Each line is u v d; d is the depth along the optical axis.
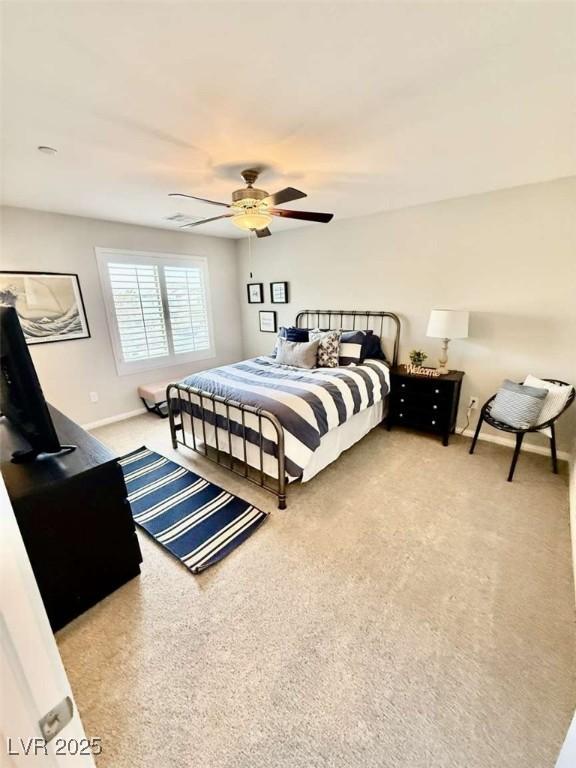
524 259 2.73
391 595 1.62
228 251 5.01
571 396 2.41
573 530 1.89
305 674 1.28
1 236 2.96
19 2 0.89
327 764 1.03
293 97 1.40
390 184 2.57
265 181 2.46
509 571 1.74
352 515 2.20
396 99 1.43
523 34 1.06
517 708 1.16
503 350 2.97
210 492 2.46
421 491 2.45
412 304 3.44
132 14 0.95
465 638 1.41
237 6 0.94
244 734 1.11
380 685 1.24
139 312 4.04
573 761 0.71
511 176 2.42
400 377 3.31
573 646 1.37
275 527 2.09
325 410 2.47
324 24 1.01
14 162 2.01
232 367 3.44
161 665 1.33
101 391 3.83
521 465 2.77
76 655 1.37
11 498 1.28
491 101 1.45
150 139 1.75
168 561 1.86
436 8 0.96
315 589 1.66
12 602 0.40
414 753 1.05
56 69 1.19
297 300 4.48
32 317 3.21
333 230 3.88
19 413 1.48
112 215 3.39
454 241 3.04
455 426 3.39
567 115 1.57
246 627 1.47
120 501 1.63
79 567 1.52
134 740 1.10
